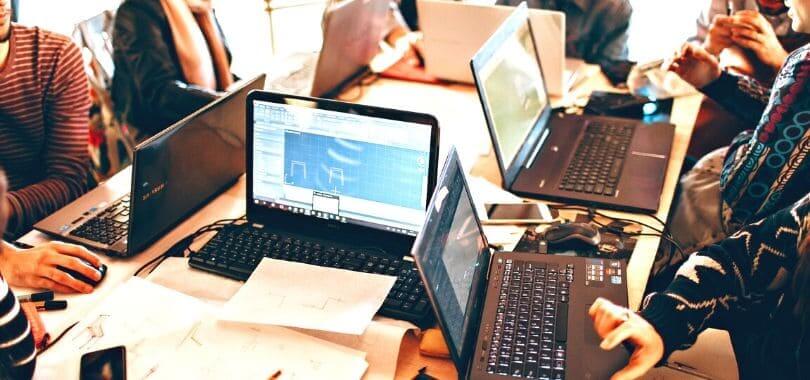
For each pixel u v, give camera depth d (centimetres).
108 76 286
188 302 157
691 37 299
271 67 271
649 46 355
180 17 271
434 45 254
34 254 167
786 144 184
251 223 183
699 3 379
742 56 254
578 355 140
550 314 151
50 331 154
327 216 175
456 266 146
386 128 165
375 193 169
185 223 190
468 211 161
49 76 229
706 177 227
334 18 224
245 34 404
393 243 170
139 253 178
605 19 284
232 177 204
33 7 352
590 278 160
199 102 257
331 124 169
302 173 174
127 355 144
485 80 192
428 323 154
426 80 263
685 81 228
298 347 145
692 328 143
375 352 145
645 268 169
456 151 162
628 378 134
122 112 273
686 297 144
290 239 176
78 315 158
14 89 224
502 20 237
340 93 255
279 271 162
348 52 244
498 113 197
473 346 145
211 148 191
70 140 234
